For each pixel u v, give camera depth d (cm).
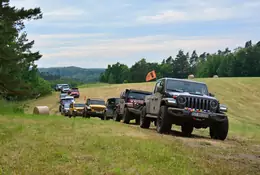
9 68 3966
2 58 3678
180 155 862
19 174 614
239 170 748
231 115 4756
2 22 3650
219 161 838
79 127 1382
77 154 796
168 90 1545
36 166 667
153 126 2120
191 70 19988
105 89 7862
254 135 1975
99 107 3228
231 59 15350
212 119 1427
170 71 19588
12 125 1304
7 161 695
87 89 8088
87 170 656
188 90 1558
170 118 1447
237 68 15025
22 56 3947
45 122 1531
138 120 2480
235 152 1041
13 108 3288
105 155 795
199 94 1540
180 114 1415
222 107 1484
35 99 6756
